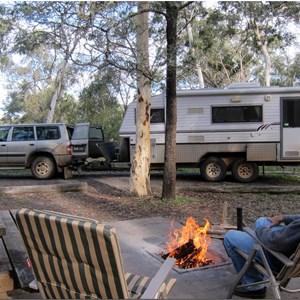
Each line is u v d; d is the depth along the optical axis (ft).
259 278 10.17
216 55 60.85
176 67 24.36
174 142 25.88
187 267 12.38
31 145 37.68
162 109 36.27
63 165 37.96
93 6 21.04
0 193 28.40
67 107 94.27
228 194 29.04
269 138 35.17
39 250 7.76
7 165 38.34
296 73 89.10
